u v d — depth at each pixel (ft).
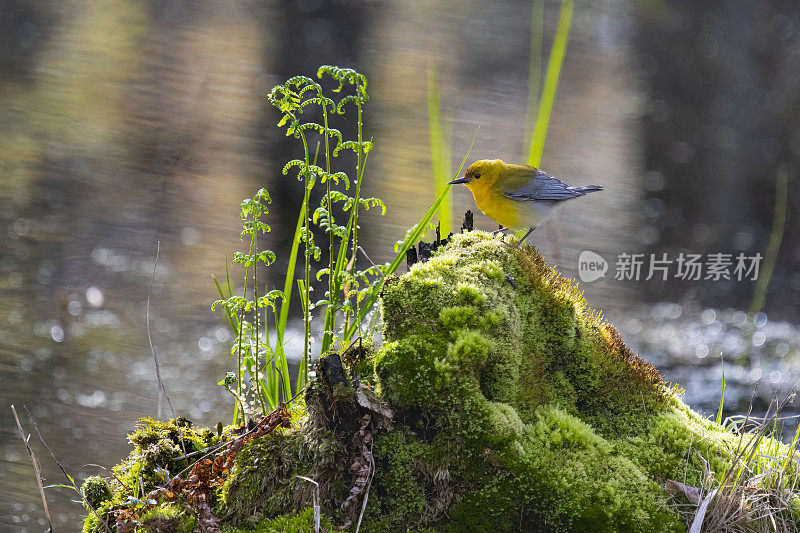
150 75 74.90
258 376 20.59
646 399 19.52
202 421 28.96
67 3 97.76
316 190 52.21
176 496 17.19
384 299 17.80
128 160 56.08
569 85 84.48
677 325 41.29
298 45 88.58
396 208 49.44
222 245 45.06
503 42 98.17
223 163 56.90
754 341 39.88
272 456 16.81
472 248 19.83
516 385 18.01
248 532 15.98
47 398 29.81
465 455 16.17
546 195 25.38
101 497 18.57
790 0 104.01
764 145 70.23
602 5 114.11
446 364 16.38
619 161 64.28
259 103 70.08
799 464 18.47
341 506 15.75
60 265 41.55
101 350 33.91
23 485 24.50
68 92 68.39
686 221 55.06
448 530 15.97
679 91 84.94
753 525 17.03
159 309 38.01
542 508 16.08
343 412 16.07
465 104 73.87
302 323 36.91
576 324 19.72
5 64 73.97
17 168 52.95
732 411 32.60
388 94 74.69
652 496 16.83
